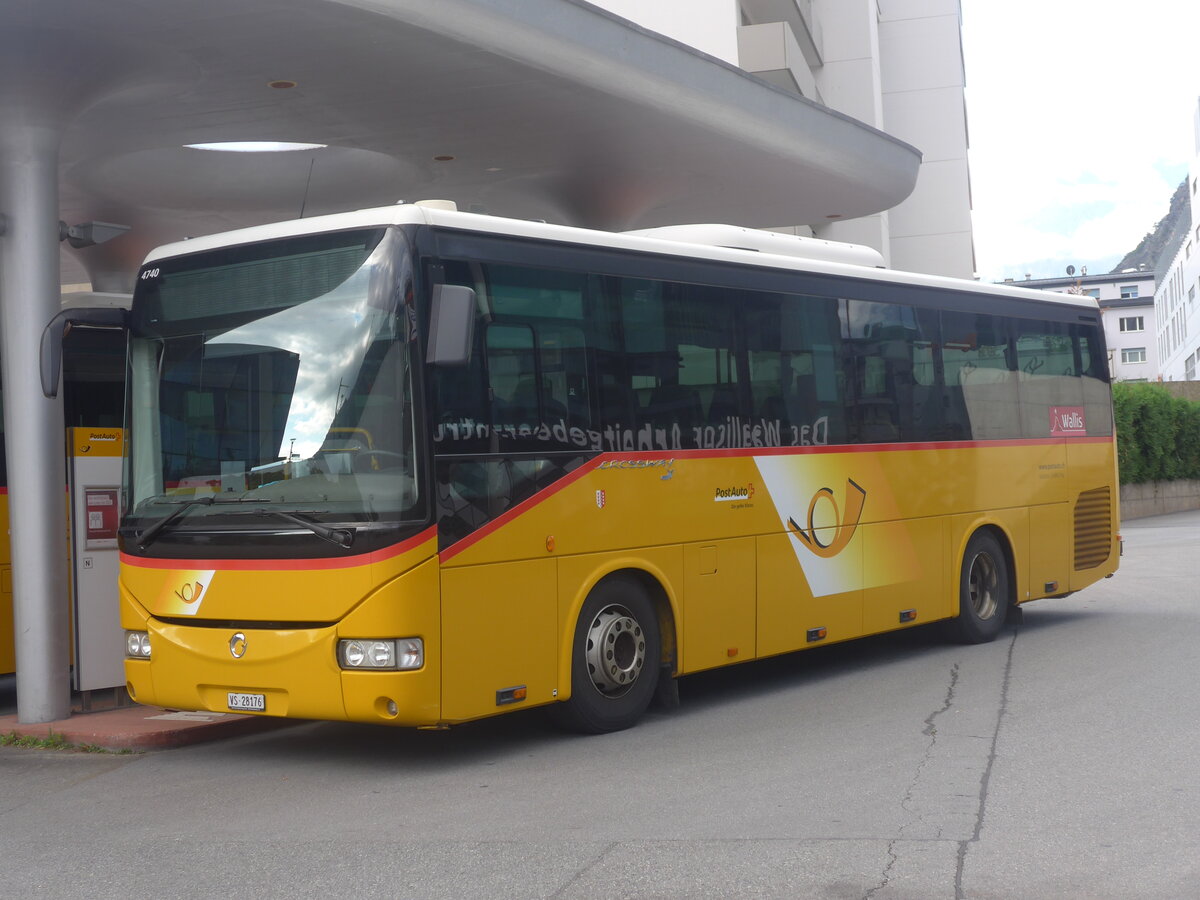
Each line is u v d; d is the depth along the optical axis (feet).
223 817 23.82
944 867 18.79
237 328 27.73
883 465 38.47
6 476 36.91
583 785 24.97
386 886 18.86
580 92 41.83
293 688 26.04
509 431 27.55
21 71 31.68
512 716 32.71
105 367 38.78
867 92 117.19
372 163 53.36
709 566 32.42
